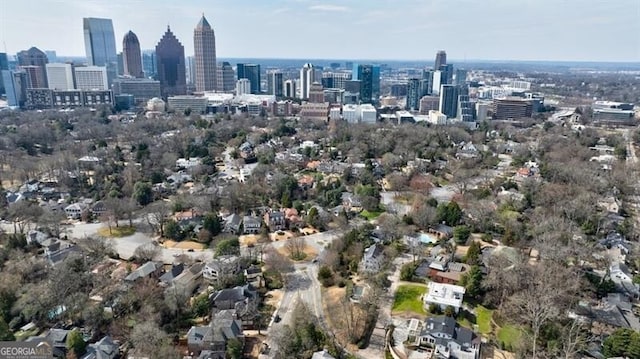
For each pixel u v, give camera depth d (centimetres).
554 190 19100
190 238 16838
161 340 10044
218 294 12162
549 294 10862
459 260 14562
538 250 14175
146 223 18112
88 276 12750
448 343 10219
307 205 19525
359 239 15638
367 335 11094
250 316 11525
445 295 12112
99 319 11069
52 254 14388
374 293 11850
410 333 10906
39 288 11638
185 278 13425
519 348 10219
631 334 9800
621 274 13312
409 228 16738
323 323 11531
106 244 15425
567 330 10531
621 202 19925
